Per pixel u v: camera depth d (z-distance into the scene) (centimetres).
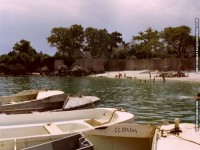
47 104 2042
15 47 10631
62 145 944
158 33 10088
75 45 11369
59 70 9350
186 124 1070
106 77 8200
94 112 1413
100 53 12500
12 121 1284
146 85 5209
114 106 2664
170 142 877
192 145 855
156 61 8831
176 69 8381
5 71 9594
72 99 2302
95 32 12450
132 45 11119
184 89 4347
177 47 9456
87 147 884
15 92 4266
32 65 9969
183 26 9231
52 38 11125
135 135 1062
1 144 964
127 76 7875
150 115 2203
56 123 1218
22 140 984
